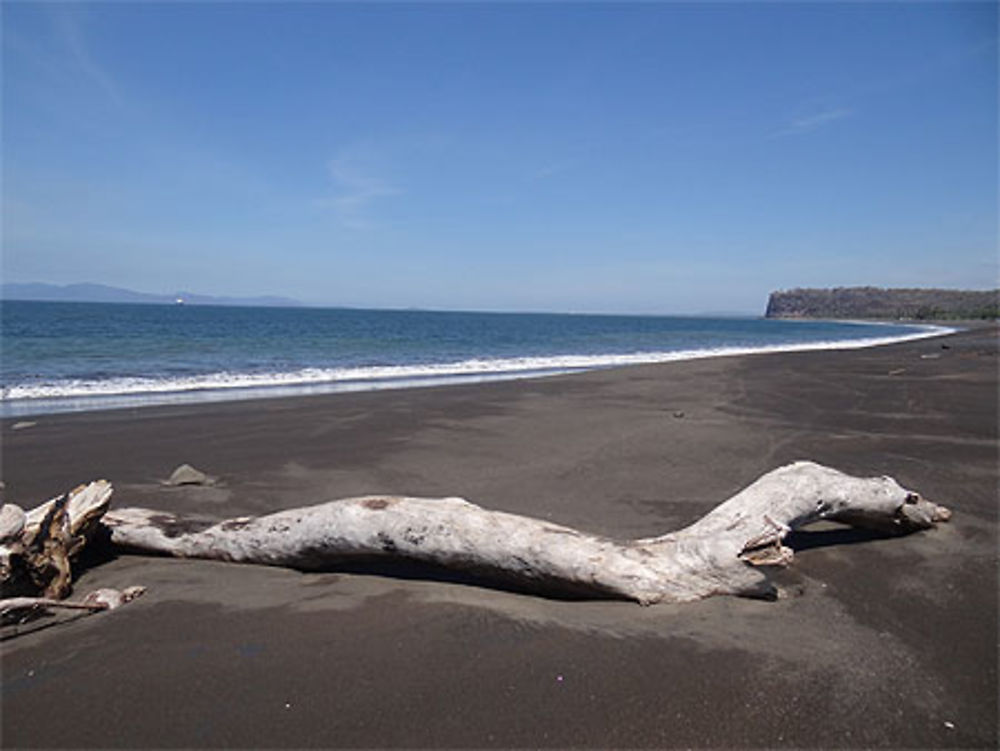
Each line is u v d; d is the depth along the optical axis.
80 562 4.23
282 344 30.25
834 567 3.98
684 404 11.66
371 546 3.84
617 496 5.71
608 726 2.42
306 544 3.93
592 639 3.06
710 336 54.94
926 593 3.60
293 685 2.67
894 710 2.53
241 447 7.93
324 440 8.37
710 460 7.13
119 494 5.77
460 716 2.47
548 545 3.56
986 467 6.53
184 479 6.15
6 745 2.32
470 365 22.11
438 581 3.85
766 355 25.95
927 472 6.35
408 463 7.07
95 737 2.37
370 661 2.86
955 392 12.65
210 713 2.50
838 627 3.21
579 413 10.62
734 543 3.53
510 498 5.66
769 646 3.00
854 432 8.65
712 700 2.58
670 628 3.19
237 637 3.09
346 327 53.41
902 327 84.38
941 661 2.89
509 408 11.23
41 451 7.62
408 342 35.38
